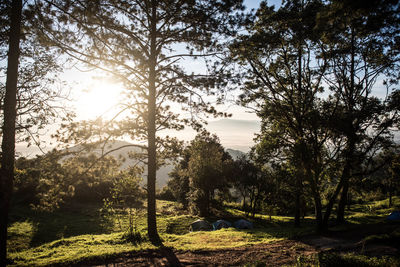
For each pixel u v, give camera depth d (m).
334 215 36.56
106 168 15.03
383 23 8.77
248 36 16.09
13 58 10.42
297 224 27.09
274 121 21.39
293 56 20.12
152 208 16.19
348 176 18.20
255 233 20.56
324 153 18.28
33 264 10.20
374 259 9.42
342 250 12.55
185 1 14.62
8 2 11.12
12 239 18.41
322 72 19.03
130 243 14.59
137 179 17.73
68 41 14.02
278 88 20.91
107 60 14.73
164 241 15.62
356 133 17.53
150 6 15.84
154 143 16.31
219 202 45.53
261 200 36.34
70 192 13.97
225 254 12.63
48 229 22.38
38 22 12.72
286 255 12.39
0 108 12.66
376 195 56.72
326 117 16.75
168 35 15.95
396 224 19.14
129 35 15.25
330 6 7.65
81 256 11.23
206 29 15.50
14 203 24.36
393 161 19.47
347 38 18.75
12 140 10.26
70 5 13.00
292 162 19.33
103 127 14.66
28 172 13.16
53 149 13.70
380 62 20.00
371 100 16.73
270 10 18.41
